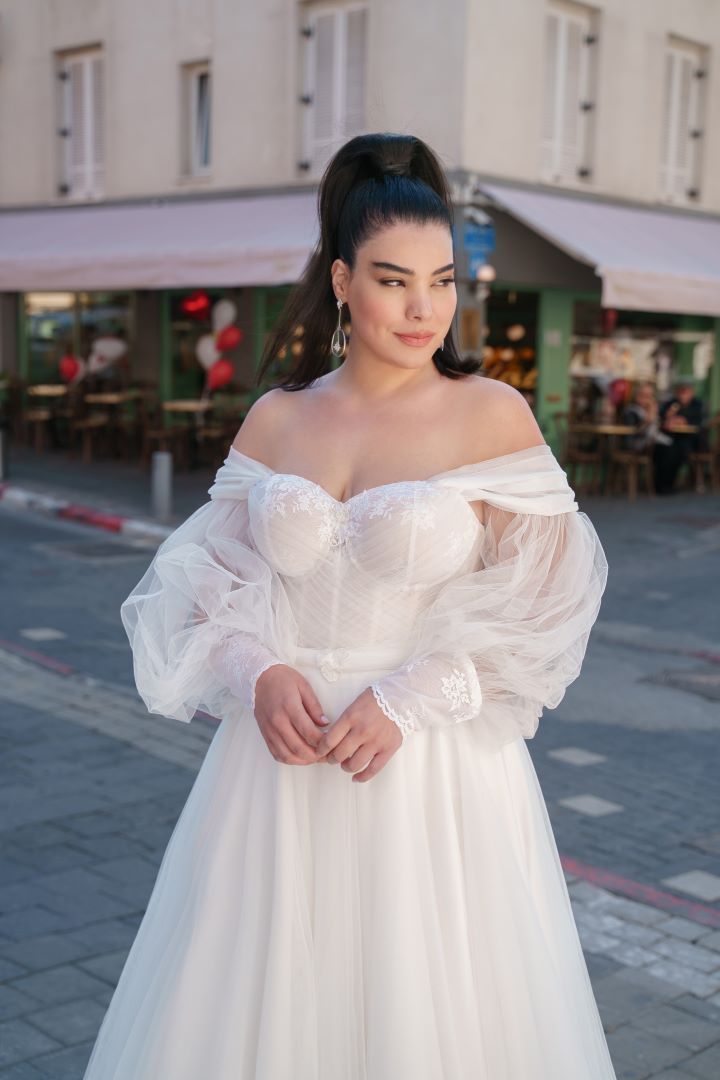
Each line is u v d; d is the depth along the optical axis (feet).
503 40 41.96
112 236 46.65
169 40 49.49
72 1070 9.64
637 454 48.55
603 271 38.70
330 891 6.20
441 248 6.11
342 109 44.52
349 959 6.13
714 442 55.88
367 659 6.25
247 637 6.45
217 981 6.30
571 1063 6.21
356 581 6.18
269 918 6.24
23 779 16.37
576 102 46.29
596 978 11.65
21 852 13.89
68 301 59.72
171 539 6.98
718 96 51.88
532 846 6.75
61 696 20.65
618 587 32.37
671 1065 10.07
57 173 55.06
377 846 6.15
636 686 23.04
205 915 6.38
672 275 40.75
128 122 51.62
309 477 6.49
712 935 12.69
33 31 54.54
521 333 47.50
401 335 6.15
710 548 38.22
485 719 6.39
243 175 47.67
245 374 52.42
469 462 6.33
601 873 14.25
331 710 6.21
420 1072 5.92
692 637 27.20
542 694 6.33
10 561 33.19
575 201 45.70
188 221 46.37
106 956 11.51
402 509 5.98
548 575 6.42
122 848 14.11
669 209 50.34
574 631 6.34
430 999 6.03
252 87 46.83
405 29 42.09
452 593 6.19
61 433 59.16
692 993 11.41
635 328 51.78
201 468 52.60
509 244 45.14
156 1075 6.21
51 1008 10.55
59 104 54.75
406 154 6.34
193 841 6.70
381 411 6.47
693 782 17.71
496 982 6.22
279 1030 6.01
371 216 6.08
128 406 55.93
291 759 5.97
